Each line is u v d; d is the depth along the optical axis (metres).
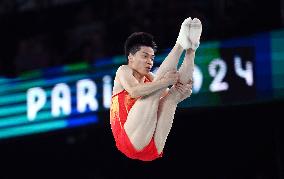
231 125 19.78
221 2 19.97
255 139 20.02
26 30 22.89
